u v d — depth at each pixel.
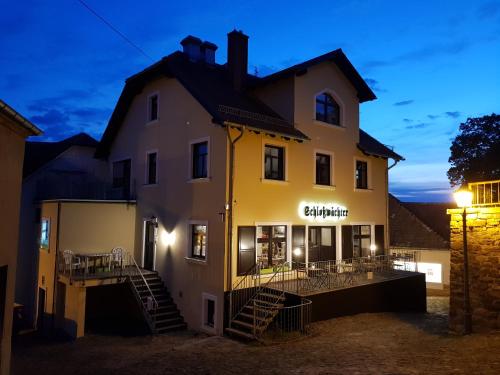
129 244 19.27
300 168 17.08
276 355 10.88
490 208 11.17
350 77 19.47
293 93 17.09
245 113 15.76
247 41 19.36
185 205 16.44
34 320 19.03
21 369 11.98
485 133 24.69
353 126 19.64
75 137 23.67
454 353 9.43
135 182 19.78
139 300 15.89
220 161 14.89
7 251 8.31
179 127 17.08
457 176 25.64
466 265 11.20
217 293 14.52
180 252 16.48
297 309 13.47
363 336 12.15
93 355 12.99
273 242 16.03
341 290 14.93
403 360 9.28
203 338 14.09
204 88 16.73
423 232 26.50
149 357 11.93
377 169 20.91
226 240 14.48
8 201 8.30
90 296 17.94
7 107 7.45
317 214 17.56
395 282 17.19
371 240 20.14
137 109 20.12
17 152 8.71
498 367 8.03
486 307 11.14
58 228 17.45
